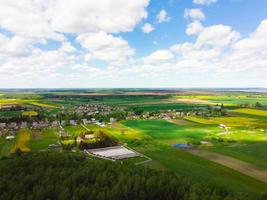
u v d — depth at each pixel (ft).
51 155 281.33
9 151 373.81
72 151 377.91
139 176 220.43
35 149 387.34
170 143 439.63
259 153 366.63
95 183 210.59
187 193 199.52
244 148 399.44
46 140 449.48
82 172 228.63
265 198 217.56
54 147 401.70
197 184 218.59
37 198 193.36
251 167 303.07
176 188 210.59
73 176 220.02
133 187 208.13
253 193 228.63
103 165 251.60
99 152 375.04
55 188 203.41
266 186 246.06
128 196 201.26
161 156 352.28
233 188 238.89
